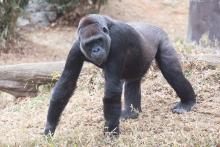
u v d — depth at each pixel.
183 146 7.33
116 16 20.61
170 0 21.92
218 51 12.03
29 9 19.88
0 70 11.36
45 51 17.58
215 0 13.05
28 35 18.94
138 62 8.12
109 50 7.36
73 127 8.65
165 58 8.79
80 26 7.33
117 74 7.45
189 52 11.70
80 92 10.67
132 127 8.27
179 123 8.36
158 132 8.10
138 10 21.19
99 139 7.77
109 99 7.39
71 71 7.75
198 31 13.62
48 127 7.97
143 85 10.42
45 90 11.42
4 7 17.36
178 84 8.83
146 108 9.33
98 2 19.89
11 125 9.30
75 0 19.58
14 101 11.69
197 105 9.16
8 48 17.55
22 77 11.34
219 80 10.34
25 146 7.71
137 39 7.89
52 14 20.14
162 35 8.95
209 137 7.52
